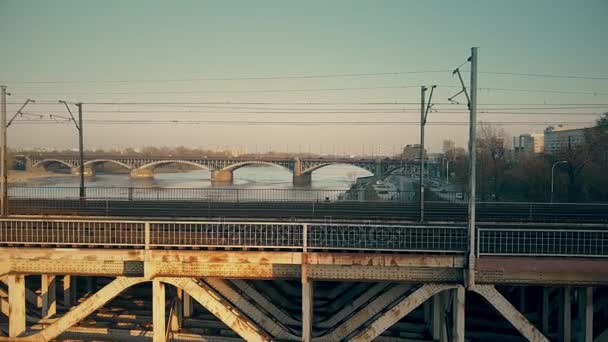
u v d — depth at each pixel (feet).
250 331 52.03
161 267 52.19
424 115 75.82
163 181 262.67
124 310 70.54
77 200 86.28
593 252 50.67
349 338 51.44
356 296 67.41
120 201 85.25
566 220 70.64
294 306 69.87
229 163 256.52
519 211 81.00
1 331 60.03
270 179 324.19
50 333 54.29
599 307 58.39
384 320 50.65
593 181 163.32
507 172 193.67
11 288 54.44
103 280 79.71
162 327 52.95
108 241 53.01
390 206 84.89
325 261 50.29
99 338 61.11
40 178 247.70
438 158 285.43
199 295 52.21
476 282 49.52
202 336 60.44
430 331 62.08
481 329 66.08
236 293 55.26
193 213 75.97
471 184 48.29
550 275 49.01
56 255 52.85
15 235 53.72
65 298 68.28
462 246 51.06
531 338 49.16
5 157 70.74
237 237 54.13
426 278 50.70
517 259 48.42
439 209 83.20
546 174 173.88
